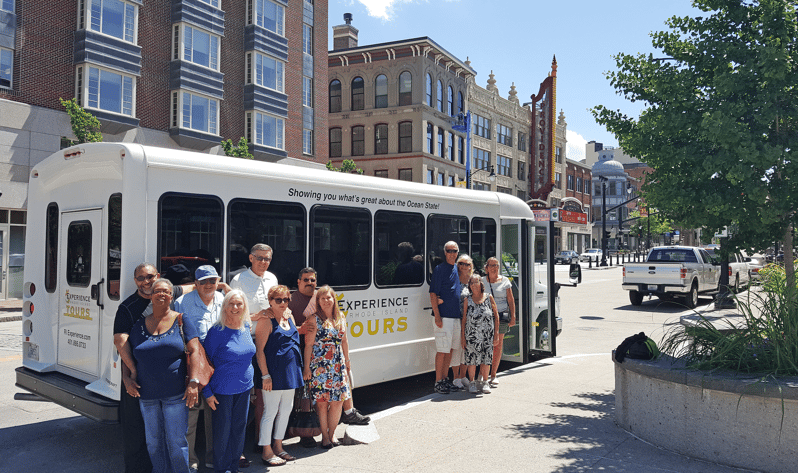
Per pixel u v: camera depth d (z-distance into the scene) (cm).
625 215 8556
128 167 495
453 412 667
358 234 692
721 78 630
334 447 557
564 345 1172
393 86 4194
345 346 573
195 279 479
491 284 823
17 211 2044
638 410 573
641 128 716
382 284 720
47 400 552
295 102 3145
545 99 3578
